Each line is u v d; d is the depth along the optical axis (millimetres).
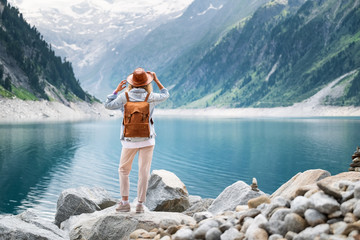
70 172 36406
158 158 50031
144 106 7031
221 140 77000
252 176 36656
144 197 7578
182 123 160375
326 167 42562
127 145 7211
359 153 8086
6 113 183625
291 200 5820
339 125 134750
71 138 74375
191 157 51031
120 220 7477
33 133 85312
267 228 4906
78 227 8445
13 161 43625
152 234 6551
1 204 23516
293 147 63656
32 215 11141
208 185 31594
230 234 5039
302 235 4441
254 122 169875
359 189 4723
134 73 7164
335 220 4531
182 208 13328
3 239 8281
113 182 31328
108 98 7277
